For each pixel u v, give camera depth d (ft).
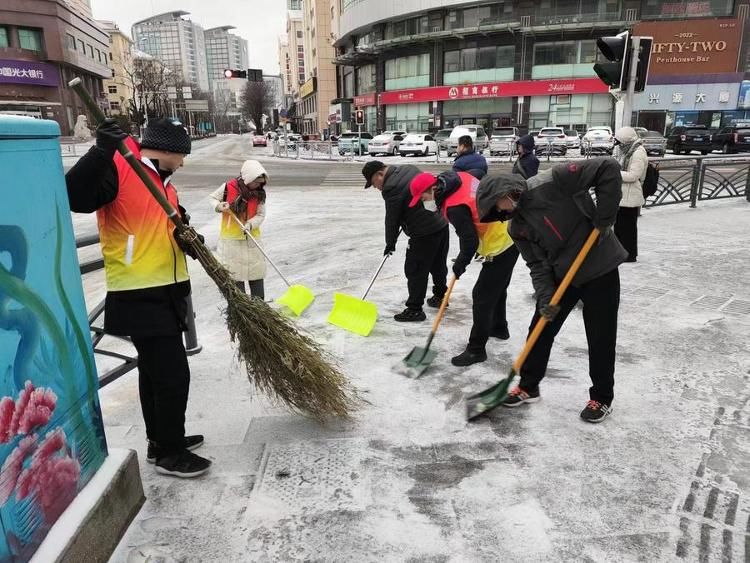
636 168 19.95
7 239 5.53
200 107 202.59
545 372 11.46
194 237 8.31
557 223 9.43
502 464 8.92
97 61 215.72
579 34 120.78
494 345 13.88
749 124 90.33
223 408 11.04
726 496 8.04
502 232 11.82
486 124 132.36
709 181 37.91
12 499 5.57
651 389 11.34
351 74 181.78
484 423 10.20
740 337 13.98
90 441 7.09
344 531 7.48
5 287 5.49
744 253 22.82
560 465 8.87
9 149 5.54
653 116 124.57
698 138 88.58
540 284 10.06
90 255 26.71
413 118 145.69
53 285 6.30
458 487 8.36
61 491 6.43
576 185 9.23
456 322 15.69
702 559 6.88
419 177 13.85
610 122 123.65
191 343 13.76
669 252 23.20
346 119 177.99
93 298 19.86
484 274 12.23
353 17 159.02
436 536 7.35
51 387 6.23
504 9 125.29
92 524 6.61
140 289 7.91
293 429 10.18
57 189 6.38
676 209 35.73
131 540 7.38
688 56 120.16
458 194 11.94
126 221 7.73
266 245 27.99
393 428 10.10
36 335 5.98
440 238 15.05
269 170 76.74
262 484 8.54
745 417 10.20
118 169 7.63
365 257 24.16
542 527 7.48
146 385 8.82
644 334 14.28
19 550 5.66
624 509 7.80
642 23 119.24
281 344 9.48
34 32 170.30
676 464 8.82
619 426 9.99
